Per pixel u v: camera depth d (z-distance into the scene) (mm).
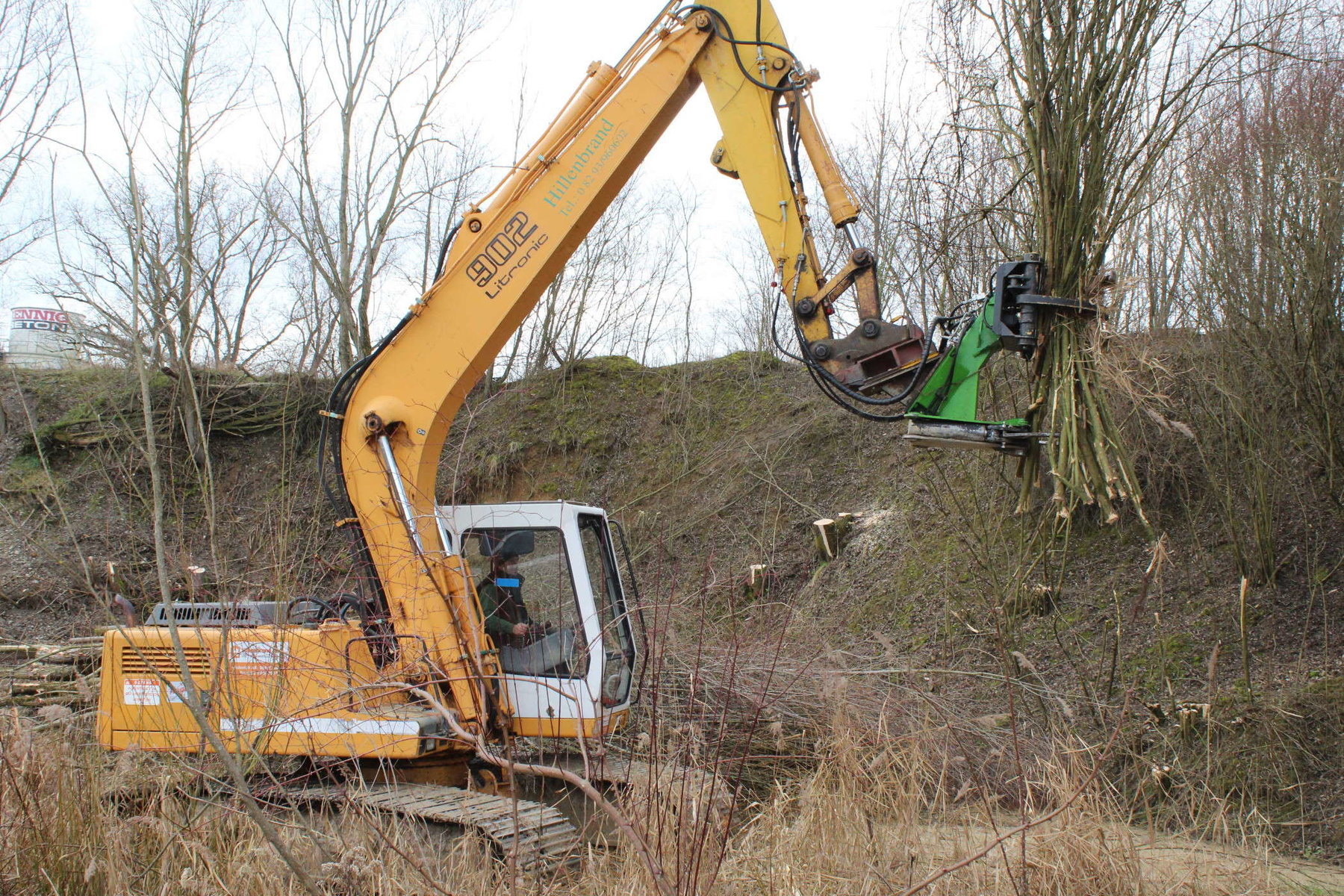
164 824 4066
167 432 16047
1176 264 9203
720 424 15688
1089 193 5430
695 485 14594
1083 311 5316
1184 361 8773
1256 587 7918
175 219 10789
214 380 16672
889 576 10688
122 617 5742
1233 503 8461
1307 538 8008
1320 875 4785
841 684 5387
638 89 5910
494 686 5465
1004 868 3879
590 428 16312
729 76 5852
